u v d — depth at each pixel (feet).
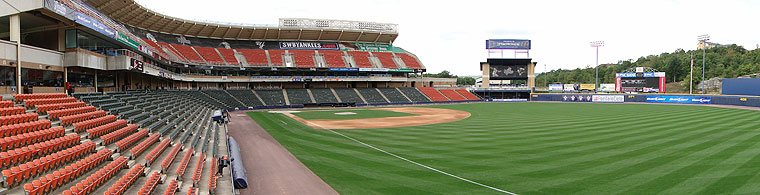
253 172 56.49
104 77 109.19
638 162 57.77
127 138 58.08
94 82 100.89
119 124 65.98
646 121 119.03
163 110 105.40
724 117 128.36
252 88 250.16
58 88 80.28
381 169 56.70
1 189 31.32
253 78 241.76
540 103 264.31
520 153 67.31
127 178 38.34
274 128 112.47
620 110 178.81
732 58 381.40
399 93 283.18
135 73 140.36
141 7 173.37
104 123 64.59
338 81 277.44
